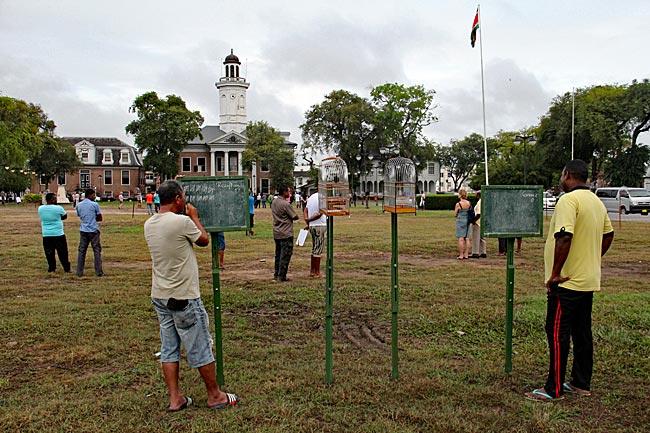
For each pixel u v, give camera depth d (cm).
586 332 470
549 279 455
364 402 459
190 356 437
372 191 7162
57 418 428
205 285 993
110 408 449
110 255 1462
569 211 439
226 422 419
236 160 8194
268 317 757
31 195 6656
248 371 533
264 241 1830
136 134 6619
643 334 642
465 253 1383
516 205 512
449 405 450
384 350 606
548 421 418
